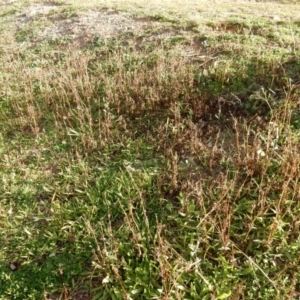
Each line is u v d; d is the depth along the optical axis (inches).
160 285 116.9
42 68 237.3
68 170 159.9
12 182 160.6
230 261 121.0
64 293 121.1
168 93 187.2
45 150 176.4
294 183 132.2
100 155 167.5
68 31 275.4
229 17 257.9
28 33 283.4
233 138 164.1
